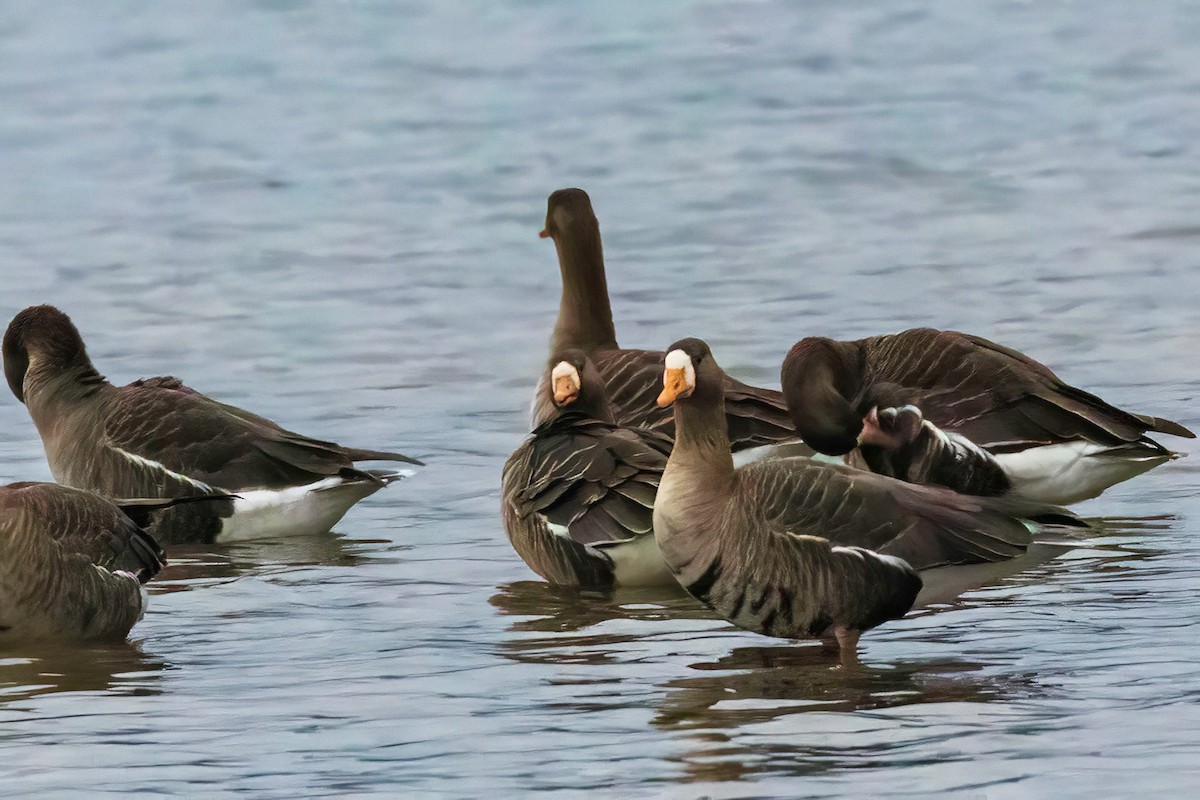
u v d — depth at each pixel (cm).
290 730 1081
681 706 1108
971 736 1035
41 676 1212
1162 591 1331
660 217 3058
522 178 3425
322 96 4281
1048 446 1591
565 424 1467
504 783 984
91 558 1309
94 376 1756
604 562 1415
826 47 4653
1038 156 3438
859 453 1602
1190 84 4066
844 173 3359
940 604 1321
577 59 4600
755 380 2062
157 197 3353
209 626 1334
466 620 1332
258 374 2188
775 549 1220
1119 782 958
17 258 2898
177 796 977
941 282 2536
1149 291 2438
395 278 2709
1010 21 4900
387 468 1816
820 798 948
